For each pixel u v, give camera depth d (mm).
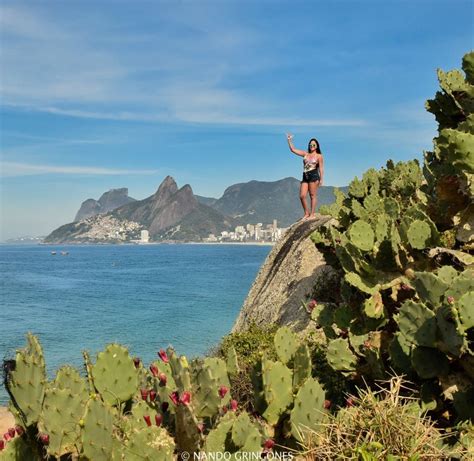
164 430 3111
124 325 34469
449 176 5391
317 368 5762
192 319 35781
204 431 3389
